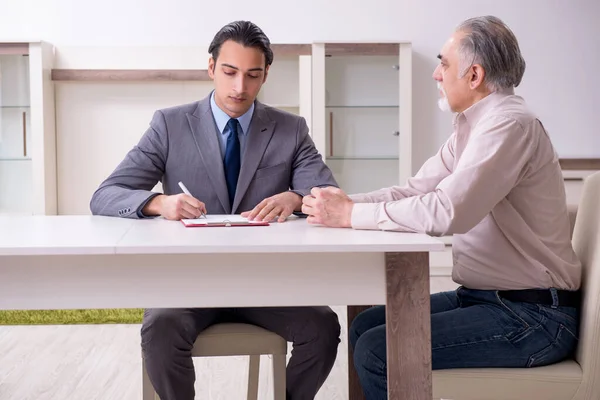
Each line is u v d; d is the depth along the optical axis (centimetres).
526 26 531
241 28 220
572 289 182
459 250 191
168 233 171
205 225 188
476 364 175
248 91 222
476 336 175
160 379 189
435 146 536
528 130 180
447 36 530
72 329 382
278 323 196
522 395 173
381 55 497
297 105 505
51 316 397
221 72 221
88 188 507
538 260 181
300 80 504
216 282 158
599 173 187
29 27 512
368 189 507
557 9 530
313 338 194
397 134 504
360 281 160
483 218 182
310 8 524
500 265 183
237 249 150
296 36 525
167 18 517
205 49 507
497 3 529
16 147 486
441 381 173
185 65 506
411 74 514
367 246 153
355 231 178
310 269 159
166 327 186
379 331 182
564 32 532
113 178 226
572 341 178
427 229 174
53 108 501
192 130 232
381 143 504
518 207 183
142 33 516
